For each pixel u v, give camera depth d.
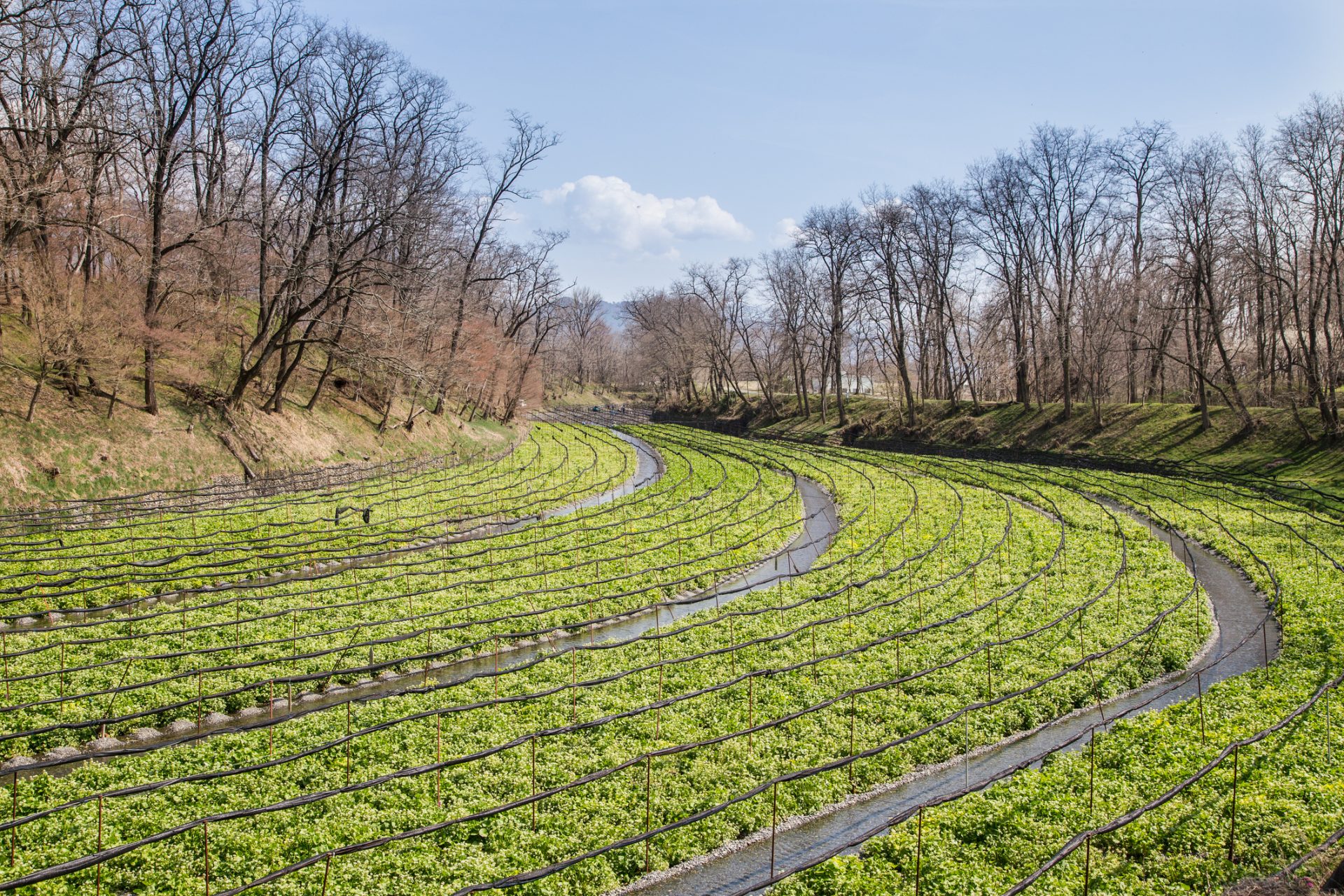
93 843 14.74
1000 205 74.81
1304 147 52.78
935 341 96.50
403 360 55.31
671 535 41.06
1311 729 18.42
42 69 41.53
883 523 44.38
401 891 13.66
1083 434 68.69
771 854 15.48
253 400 55.59
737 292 111.12
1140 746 18.30
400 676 24.75
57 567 32.78
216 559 35.34
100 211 43.38
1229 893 13.40
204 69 45.09
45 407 43.19
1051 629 26.12
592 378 180.25
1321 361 63.31
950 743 19.56
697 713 20.59
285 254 58.09
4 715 20.34
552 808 16.31
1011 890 13.09
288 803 15.77
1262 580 31.81
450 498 50.91
